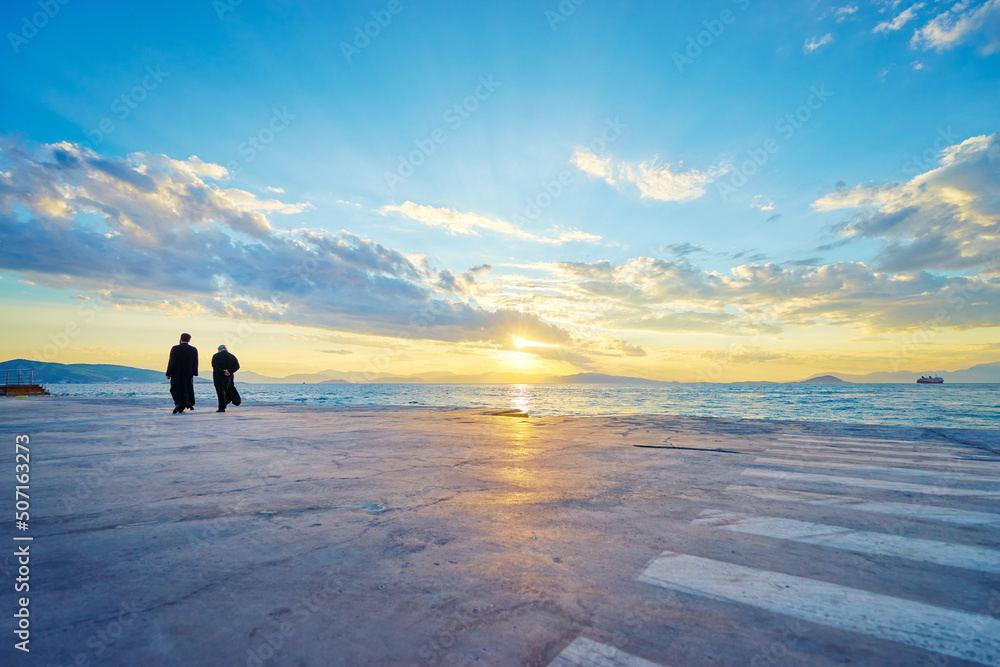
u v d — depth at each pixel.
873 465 4.97
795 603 1.96
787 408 34.56
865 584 2.15
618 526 2.90
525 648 1.60
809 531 2.86
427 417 9.55
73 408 10.95
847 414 27.14
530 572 2.21
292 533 2.69
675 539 2.69
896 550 2.57
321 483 3.88
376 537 2.64
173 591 1.97
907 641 1.69
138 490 3.61
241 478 4.04
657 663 1.53
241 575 2.13
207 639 1.62
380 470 4.41
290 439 6.31
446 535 2.69
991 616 1.88
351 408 11.84
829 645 1.65
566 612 1.85
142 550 2.41
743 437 7.04
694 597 2.00
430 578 2.12
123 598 1.90
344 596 1.94
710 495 3.67
